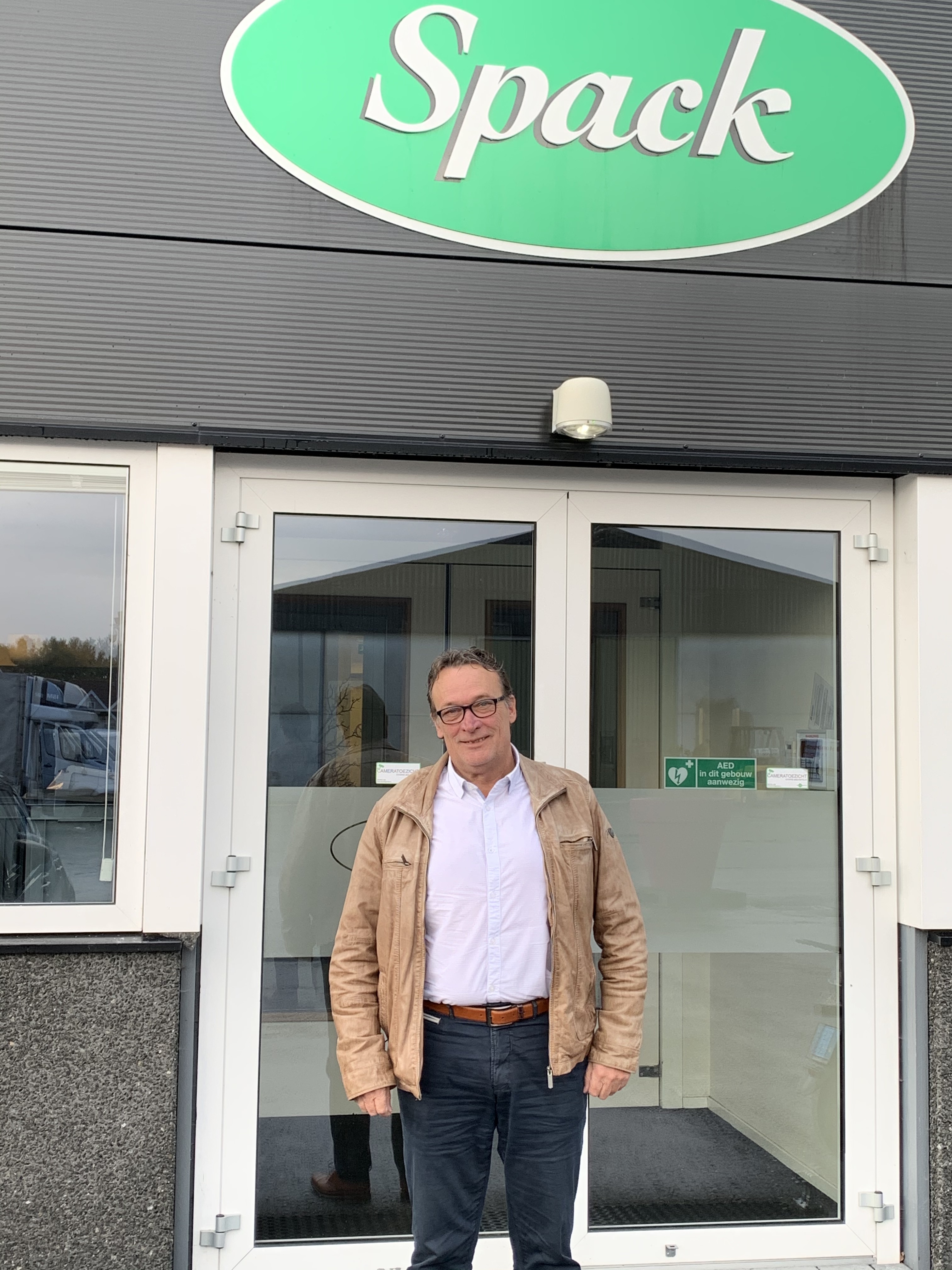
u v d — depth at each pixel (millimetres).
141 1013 2906
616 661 3311
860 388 3328
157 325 3045
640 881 3307
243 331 3076
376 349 3131
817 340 3318
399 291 3148
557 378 3199
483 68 3172
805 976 3346
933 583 3299
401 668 3229
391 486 3223
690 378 3254
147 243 3057
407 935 2355
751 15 3285
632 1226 3217
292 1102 3100
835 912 3361
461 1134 2375
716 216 3277
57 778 3002
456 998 2350
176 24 3088
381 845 2459
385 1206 3115
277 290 3100
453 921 2359
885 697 3381
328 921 3145
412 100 3152
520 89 3186
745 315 3287
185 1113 2943
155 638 2998
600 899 2492
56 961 2889
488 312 3182
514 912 2367
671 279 3262
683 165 3260
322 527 3207
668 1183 3256
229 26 3104
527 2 3188
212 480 3059
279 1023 3104
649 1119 3271
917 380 3355
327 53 3125
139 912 2977
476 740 2367
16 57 3043
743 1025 3318
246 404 3064
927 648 3281
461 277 3176
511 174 3189
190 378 3047
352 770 3186
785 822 3363
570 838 2420
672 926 3312
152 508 3055
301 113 3113
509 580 3281
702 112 3264
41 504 3033
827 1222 3273
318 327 3109
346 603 3207
